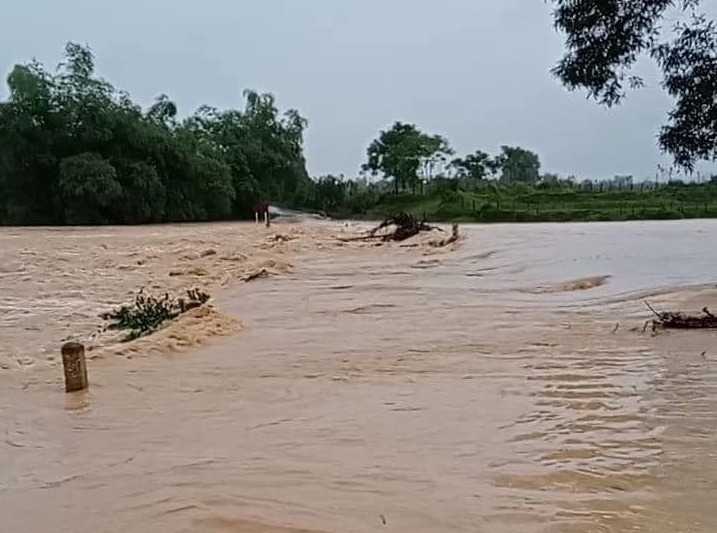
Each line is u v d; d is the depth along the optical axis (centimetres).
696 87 1230
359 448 582
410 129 8544
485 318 1264
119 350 1020
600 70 1305
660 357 909
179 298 1483
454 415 674
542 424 638
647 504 455
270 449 584
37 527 443
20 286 1806
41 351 1070
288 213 7256
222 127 7162
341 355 981
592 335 1070
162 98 6688
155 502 473
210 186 6206
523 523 428
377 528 422
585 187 7919
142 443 616
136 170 5609
